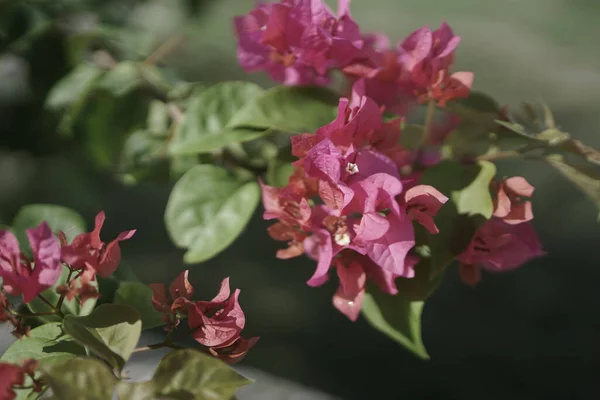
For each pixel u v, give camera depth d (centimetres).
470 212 64
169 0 101
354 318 64
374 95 69
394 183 61
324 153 61
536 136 66
